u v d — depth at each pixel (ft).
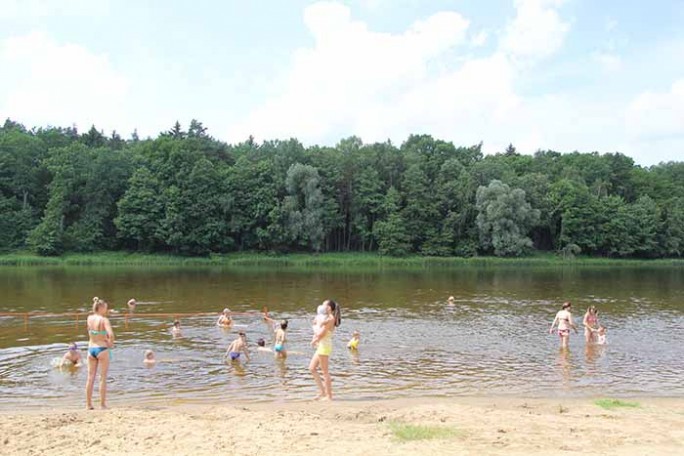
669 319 102.12
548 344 77.61
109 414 39.88
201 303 118.21
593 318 81.35
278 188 300.61
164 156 309.42
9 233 271.49
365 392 52.90
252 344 75.56
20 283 156.56
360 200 313.53
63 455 29.99
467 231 308.19
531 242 294.87
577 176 349.41
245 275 196.13
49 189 294.46
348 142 354.13
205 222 281.33
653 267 276.82
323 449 30.19
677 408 45.34
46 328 85.92
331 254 298.76
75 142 315.37
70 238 269.85
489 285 167.84
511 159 401.49
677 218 324.39
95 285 153.17
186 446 31.14
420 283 172.04
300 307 113.29
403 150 364.79
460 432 34.04
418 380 57.67
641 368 63.77
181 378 57.62
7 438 33.17
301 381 56.70
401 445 30.99
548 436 33.63
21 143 309.83
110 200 287.69
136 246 289.74
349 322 95.35
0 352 69.26
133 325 90.58
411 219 307.37
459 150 381.60
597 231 314.76
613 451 30.50
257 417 38.55
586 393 53.11
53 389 52.65
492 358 68.49
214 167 307.78
